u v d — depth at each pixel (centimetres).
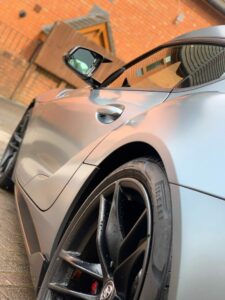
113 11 1329
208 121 181
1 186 435
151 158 194
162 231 158
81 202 235
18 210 321
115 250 187
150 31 1362
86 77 361
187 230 153
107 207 204
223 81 222
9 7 1251
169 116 200
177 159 171
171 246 153
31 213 285
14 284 258
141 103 259
